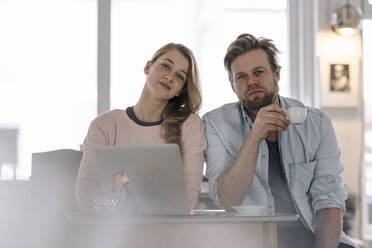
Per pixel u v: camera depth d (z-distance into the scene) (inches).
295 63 161.9
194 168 87.9
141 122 91.0
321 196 88.3
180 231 62.2
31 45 150.3
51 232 97.2
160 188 64.5
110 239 63.2
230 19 172.7
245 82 90.1
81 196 84.0
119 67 157.6
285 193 90.9
